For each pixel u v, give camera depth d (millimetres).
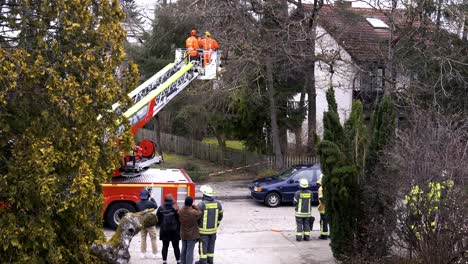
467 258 8273
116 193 13797
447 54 20641
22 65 6305
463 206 8289
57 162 6535
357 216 9945
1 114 6254
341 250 10047
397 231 9273
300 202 12773
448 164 8422
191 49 15461
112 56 7242
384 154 9570
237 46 20688
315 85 26406
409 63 21109
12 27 6703
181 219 9953
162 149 34062
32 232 6371
